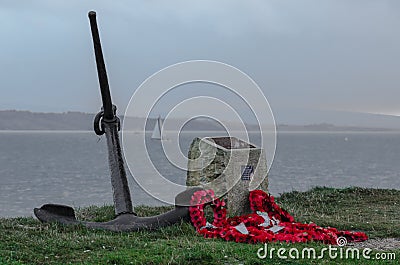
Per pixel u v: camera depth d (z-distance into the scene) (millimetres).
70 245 8602
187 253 7992
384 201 14719
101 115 11297
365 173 43656
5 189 30781
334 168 49625
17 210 22281
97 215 12086
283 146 134000
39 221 10859
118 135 11227
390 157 76250
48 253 8219
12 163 58688
